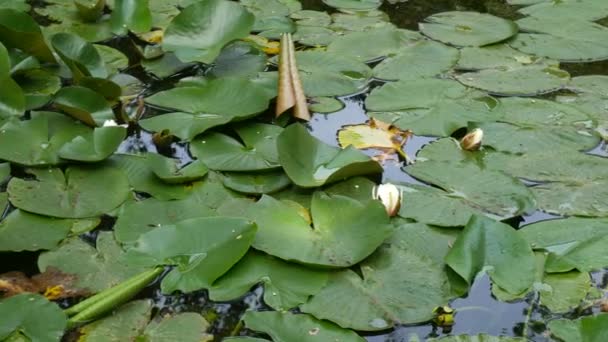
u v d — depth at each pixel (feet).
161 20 11.33
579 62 10.85
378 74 10.55
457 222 8.91
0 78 9.75
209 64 10.55
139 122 9.73
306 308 8.37
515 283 8.54
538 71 10.62
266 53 10.84
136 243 8.63
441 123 9.87
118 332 8.23
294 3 11.76
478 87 10.37
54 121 9.66
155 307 8.39
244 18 10.50
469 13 11.60
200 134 9.61
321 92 10.29
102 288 8.45
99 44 10.89
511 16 11.62
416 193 9.14
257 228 8.64
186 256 8.57
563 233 8.86
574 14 11.61
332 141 9.75
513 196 9.09
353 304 8.39
